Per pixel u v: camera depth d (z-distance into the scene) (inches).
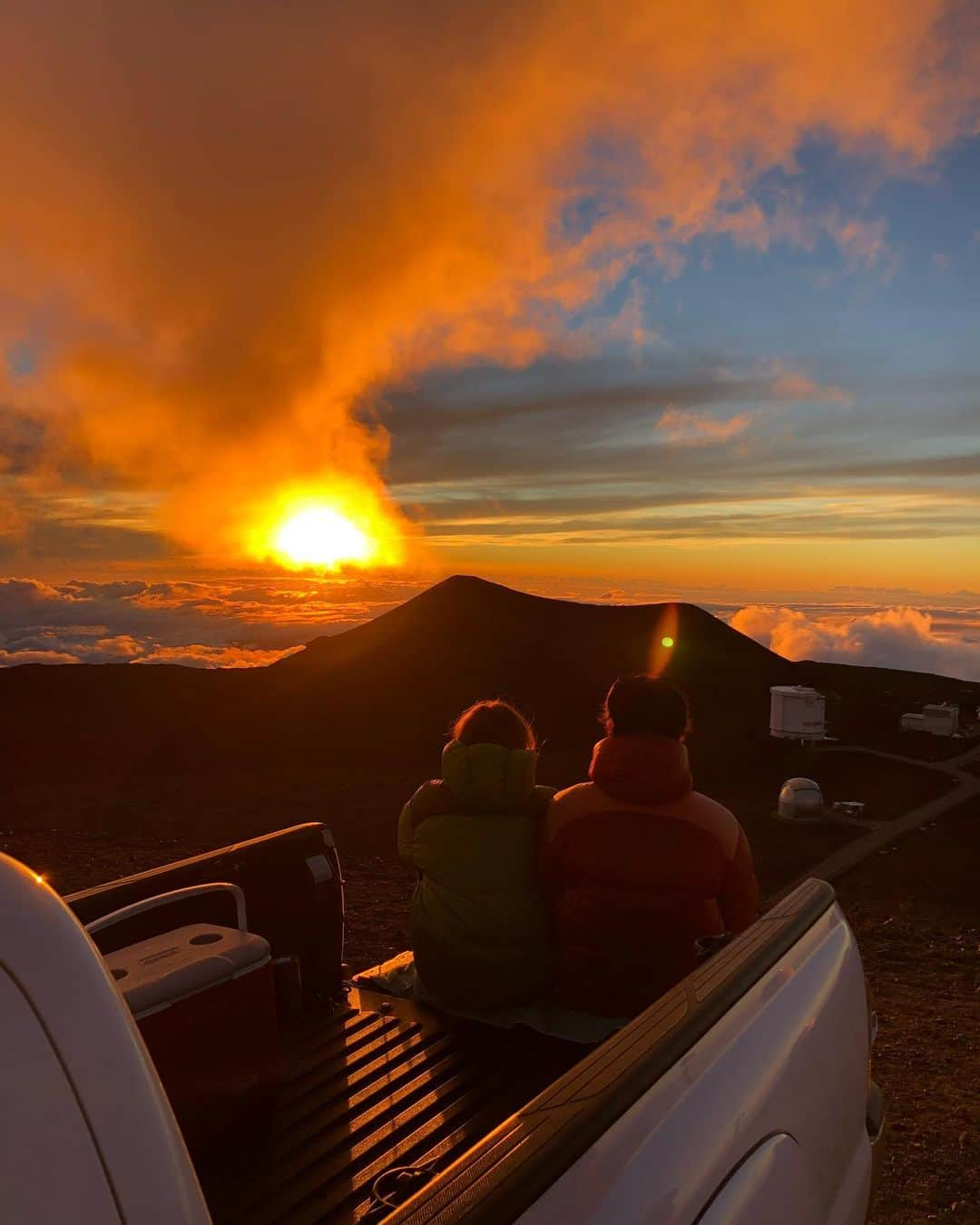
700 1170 60.7
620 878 123.6
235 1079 89.4
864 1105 98.1
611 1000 124.7
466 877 127.4
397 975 138.3
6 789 1601.9
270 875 120.7
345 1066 109.9
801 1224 70.7
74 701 2448.3
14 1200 34.4
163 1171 39.2
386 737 2367.1
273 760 2073.1
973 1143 240.4
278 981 119.3
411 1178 86.3
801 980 88.0
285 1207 82.3
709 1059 69.1
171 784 1680.6
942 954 561.3
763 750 2405.3
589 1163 54.6
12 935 38.4
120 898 101.0
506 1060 112.5
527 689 2942.9
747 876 128.3
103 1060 39.2
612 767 125.1
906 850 1439.5
